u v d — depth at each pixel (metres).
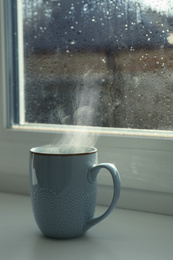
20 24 0.96
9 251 0.72
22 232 0.78
